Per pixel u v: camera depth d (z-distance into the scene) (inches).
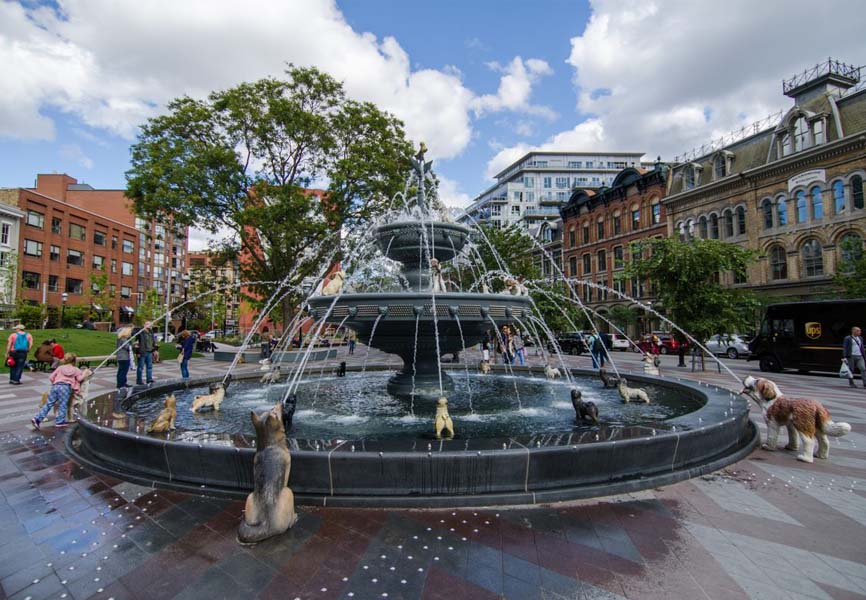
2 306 1541.6
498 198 3543.3
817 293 1078.4
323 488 156.9
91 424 207.8
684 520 144.4
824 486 175.2
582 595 105.0
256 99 823.1
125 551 126.5
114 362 815.1
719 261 704.4
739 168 1311.5
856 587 108.0
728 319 698.8
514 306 295.0
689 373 701.9
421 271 350.6
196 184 816.3
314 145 876.6
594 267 1851.6
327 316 294.4
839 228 1053.2
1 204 1672.0
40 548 128.7
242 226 850.1
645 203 1620.3
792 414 216.1
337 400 327.0
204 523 142.4
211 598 104.7
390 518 144.3
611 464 168.9
